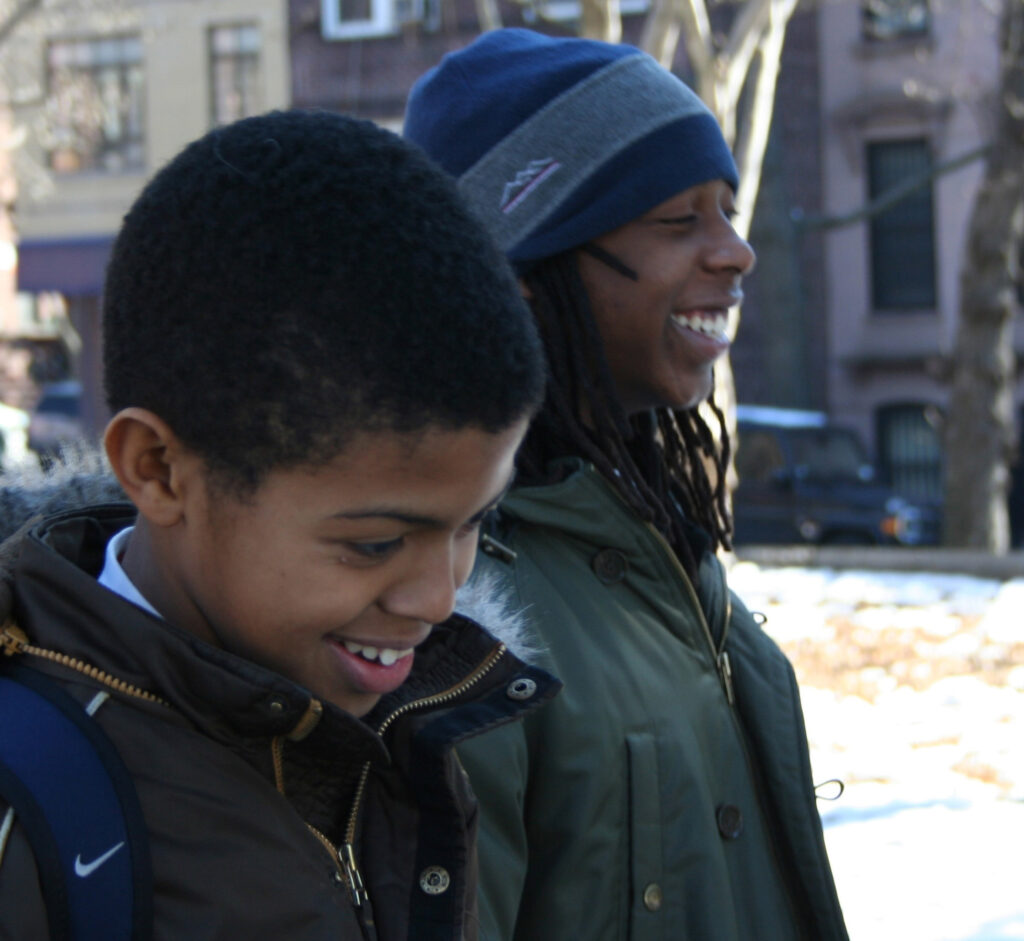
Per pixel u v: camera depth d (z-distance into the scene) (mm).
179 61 19031
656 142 1639
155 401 931
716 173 1676
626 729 1482
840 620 7625
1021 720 5488
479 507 966
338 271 891
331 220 902
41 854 883
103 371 983
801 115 19766
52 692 951
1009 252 11688
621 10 16562
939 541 13773
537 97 1673
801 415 14805
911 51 19266
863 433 20141
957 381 11898
